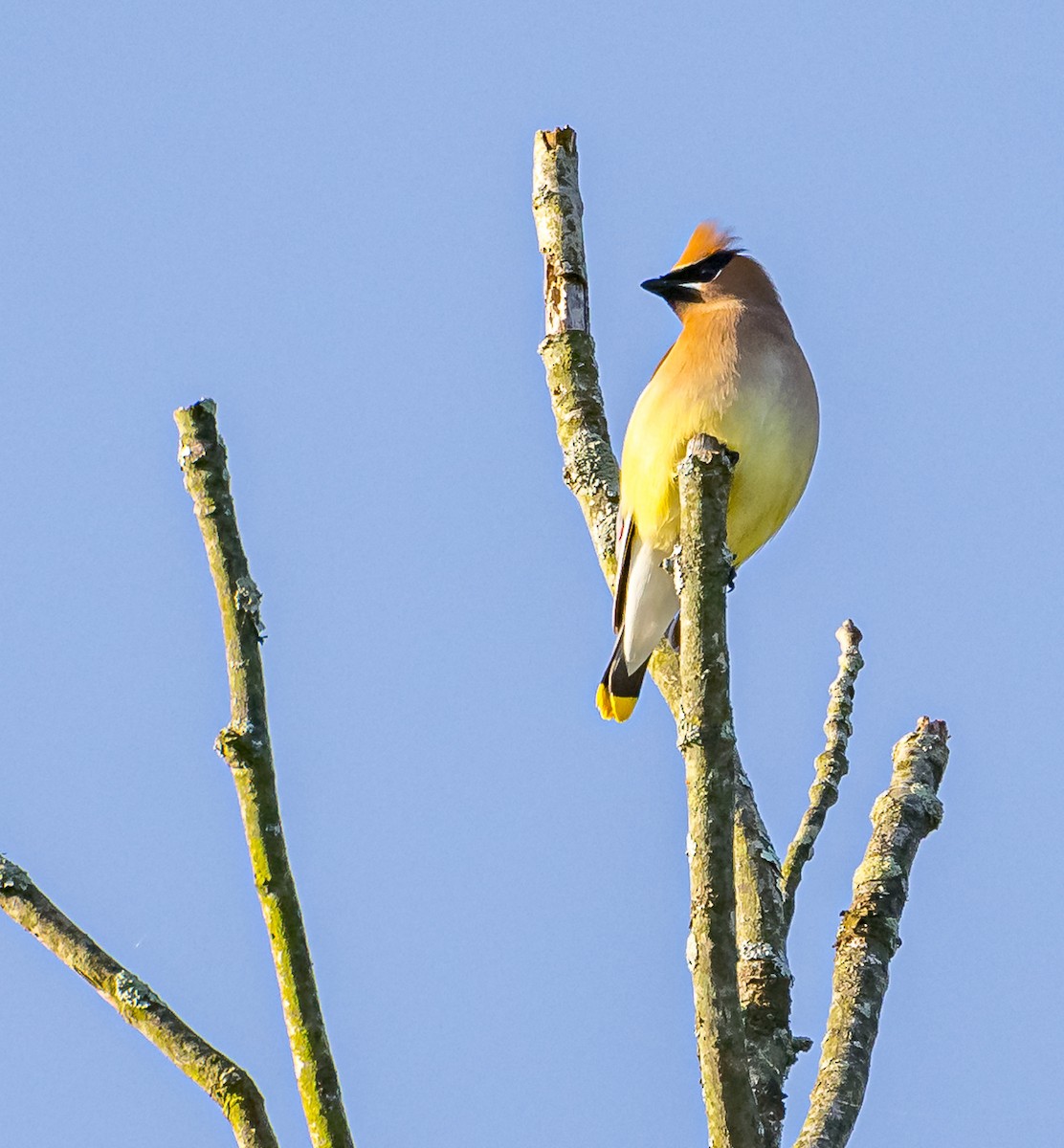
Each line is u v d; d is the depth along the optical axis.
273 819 6.15
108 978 6.12
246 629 6.30
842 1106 8.04
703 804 7.42
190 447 6.46
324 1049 6.02
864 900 8.95
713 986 7.18
